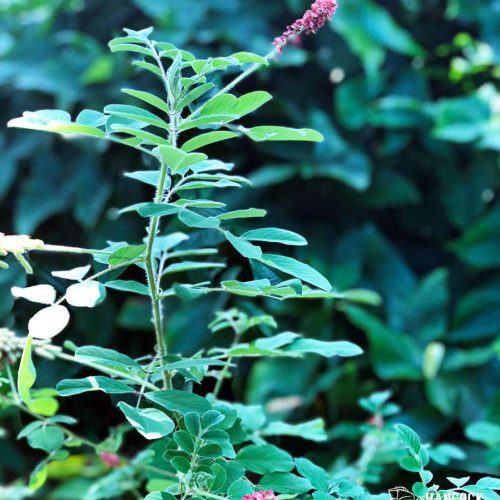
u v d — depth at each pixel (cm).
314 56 207
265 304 175
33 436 103
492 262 199
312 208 208
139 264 95
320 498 92
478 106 204
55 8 218
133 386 97
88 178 201
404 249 219
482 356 185
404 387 189
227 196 190
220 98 90
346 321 195
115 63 197
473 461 131
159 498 94
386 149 207
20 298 105
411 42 208
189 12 201
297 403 179
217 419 91
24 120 90
